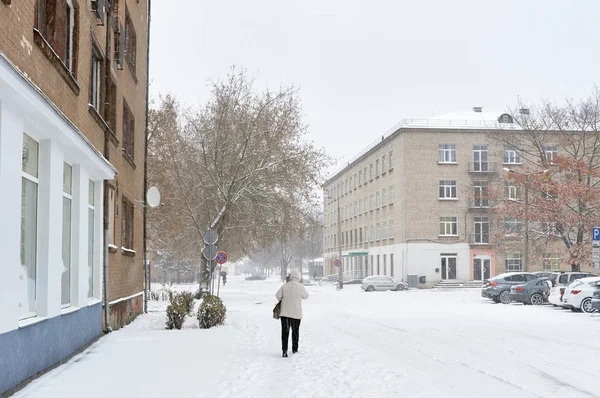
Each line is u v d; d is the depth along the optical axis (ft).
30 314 31.76
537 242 148.36
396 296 138.41
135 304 74.90
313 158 117.29
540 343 47.75
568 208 135.23
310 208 120.47
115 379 31.30
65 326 37.37
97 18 50.70
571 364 36.96
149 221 125.08
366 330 59.31
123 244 69.56
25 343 29.17
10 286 26.86
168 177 118.21
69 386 29.14
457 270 184.85
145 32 87.15
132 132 74.28
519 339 50.72
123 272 64.64
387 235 202.49
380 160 211.61
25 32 30.19
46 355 32.89
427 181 186.19
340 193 279.08
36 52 32.19
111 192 57.82
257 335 54.34
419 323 67.41
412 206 185.37
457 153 187.62
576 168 135.33
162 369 34.71
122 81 65.00
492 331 57.72
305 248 307.58
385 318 75.31
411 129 186.91
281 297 41.63
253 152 114.52
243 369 35.17
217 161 115.14
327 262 307.37
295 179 115.34
